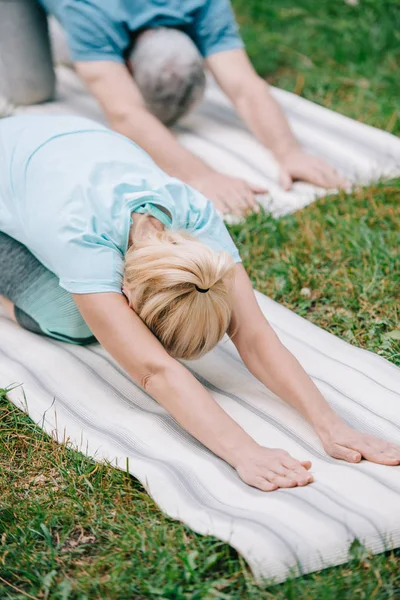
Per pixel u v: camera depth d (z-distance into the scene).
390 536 2.22
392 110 4.63
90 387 2.89
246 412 2.72
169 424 2.68
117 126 4.02
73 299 2.76
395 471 2.42
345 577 2.15
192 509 2.34
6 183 2.92
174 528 2.33
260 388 2.86
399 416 2.71
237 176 4.16
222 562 2.24
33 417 2.77
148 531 2.32
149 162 2.84
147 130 3.95
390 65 5.05
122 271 2.53
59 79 5.00
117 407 2.79
